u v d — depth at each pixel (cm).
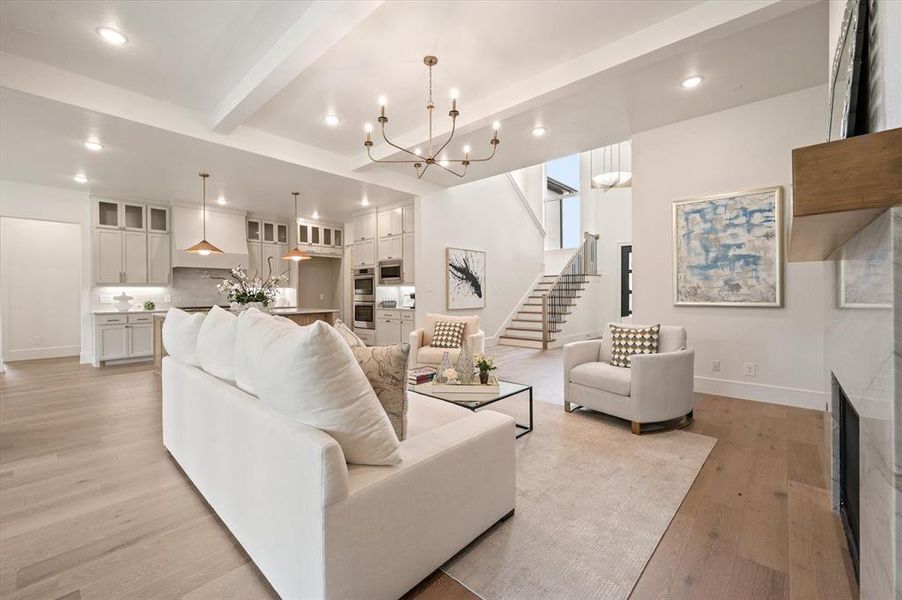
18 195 548
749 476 236
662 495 215
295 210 746
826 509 200
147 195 627
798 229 111
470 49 300
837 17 209
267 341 149
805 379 362
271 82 308
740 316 392
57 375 523
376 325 744
